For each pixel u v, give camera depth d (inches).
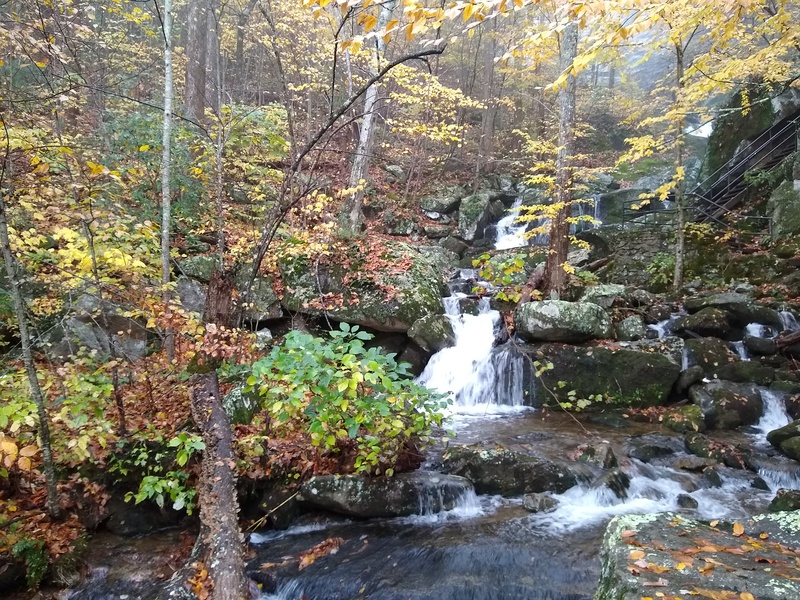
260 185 413.7
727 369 334.0
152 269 270.8
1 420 149.6
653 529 109.4
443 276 489.1
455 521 197.2
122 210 290.7
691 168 792.9
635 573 89.5
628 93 989.2
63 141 258.4
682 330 377.4
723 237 494.6
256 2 388.8
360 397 183.6
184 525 200.1
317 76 486.0
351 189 374.0
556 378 339.3
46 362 267.9
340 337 183.9
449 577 162.7
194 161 362.0
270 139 316.8
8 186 209.2
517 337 374.9
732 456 248.5
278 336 381.4
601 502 210.7
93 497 193.2
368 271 394.3
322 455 215.9
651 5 155.1
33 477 194.1
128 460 201.8
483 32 775.7
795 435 260.2
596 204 697.6
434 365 376.5
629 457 253.1
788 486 229.5
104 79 416.5
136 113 355.3
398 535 187.8
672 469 243.6
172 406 236.4
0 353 288.8
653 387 326.0
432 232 676.7
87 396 187.3
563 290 401.4
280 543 187.2
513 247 621.6
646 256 517.0
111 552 181.9
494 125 919.0
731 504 211.3
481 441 254.8
